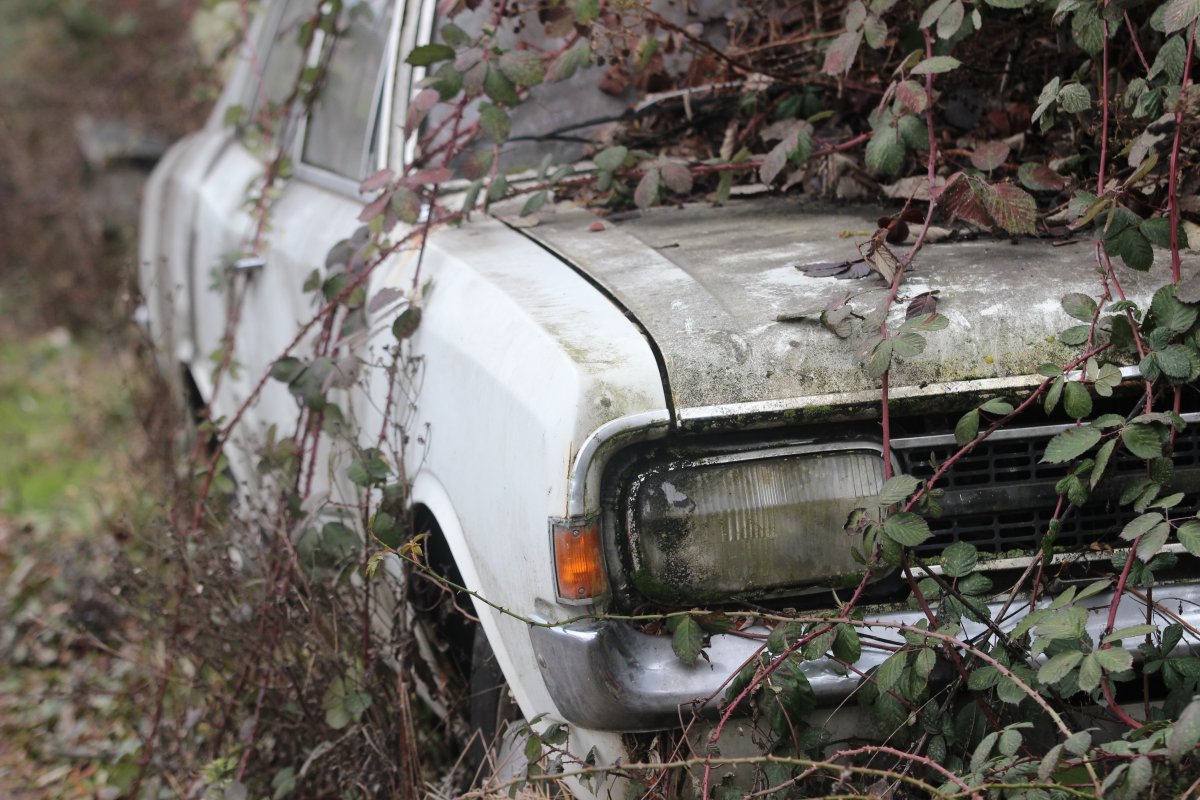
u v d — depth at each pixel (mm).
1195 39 2574
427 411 2818
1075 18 2693
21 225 8883
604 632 2250
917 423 2346
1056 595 2348
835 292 2467
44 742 4000
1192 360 2252
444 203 3385
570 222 3129
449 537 2703
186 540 3615
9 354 8477
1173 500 2195
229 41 6621
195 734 3584
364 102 3744
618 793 2334
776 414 2273
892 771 2203
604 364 2297
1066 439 2236
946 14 2785
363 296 3207
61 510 5707
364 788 3018
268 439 3395
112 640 4480
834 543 2301
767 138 3221
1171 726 1938
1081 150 3041
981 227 2732
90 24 9492
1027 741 2303
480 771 2801
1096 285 2461
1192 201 2736
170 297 4793
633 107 3604
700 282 2555
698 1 3654
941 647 2236
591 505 2244
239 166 4801
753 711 2275
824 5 3586
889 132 2771
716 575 2281
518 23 3553
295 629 3244
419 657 3150
